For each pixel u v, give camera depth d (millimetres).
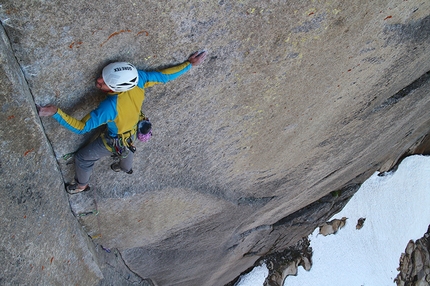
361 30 3623
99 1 2471
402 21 3787
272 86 3871
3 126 2822
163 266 7586
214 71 3391
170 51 3018
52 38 2580
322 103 4633
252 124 4383
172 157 4375
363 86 4754
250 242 9781
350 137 6215
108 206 4617
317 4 3088
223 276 11188
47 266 4238
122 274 6824
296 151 5629
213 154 4660
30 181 3410
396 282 14125
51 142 3434
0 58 2404
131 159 3580
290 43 3396
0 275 3477
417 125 8539
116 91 2852
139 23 2705
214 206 5859
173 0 2631
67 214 4332
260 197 6625
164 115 3695
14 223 3424
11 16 2373
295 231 10852
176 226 6062
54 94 2992
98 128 3510
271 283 12602
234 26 3023
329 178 8062
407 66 4809
